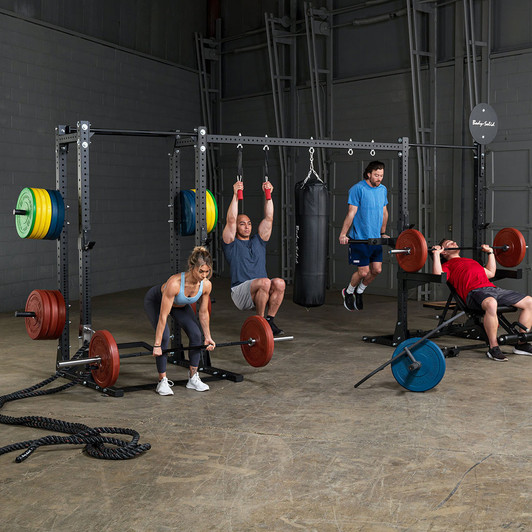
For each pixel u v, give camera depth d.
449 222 8.90
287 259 10.80
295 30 10.46
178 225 5.29
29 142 8.35
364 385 4.77
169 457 3.41
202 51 11.31
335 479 3.12
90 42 9.23
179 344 5.45
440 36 8.86
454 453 3.43
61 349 5.04
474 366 5.28
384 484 3.05
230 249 5.79
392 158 9.42
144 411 4.20
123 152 9.88
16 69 8.16
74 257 9.03
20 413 4.18
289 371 5.20
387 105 9.45
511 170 8.27
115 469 3.26
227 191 11.62
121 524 2.69
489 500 2.88
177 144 5.21
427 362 4.50
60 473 3.21
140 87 10.16
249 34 11.00
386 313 7.94
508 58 8.17
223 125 11.59
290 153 10.65
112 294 9.63
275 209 10.97
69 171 8.93
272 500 2.90
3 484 3.08
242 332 4.96
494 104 8.34
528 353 5.62
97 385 4.67
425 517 2.73
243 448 3.53
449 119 8.80
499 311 5.50
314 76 10.23
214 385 4.81
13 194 8.16
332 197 10.12
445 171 8.90
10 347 6.15
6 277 8.09
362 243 6.50
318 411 4.16
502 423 3.89
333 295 9.56
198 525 2.68
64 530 2.63
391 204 9.50
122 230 9.94
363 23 9.55
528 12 8.02
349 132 9.92
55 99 8.70
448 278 5.84
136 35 10.12
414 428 3.82
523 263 8.20
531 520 2.70
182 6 11.03
